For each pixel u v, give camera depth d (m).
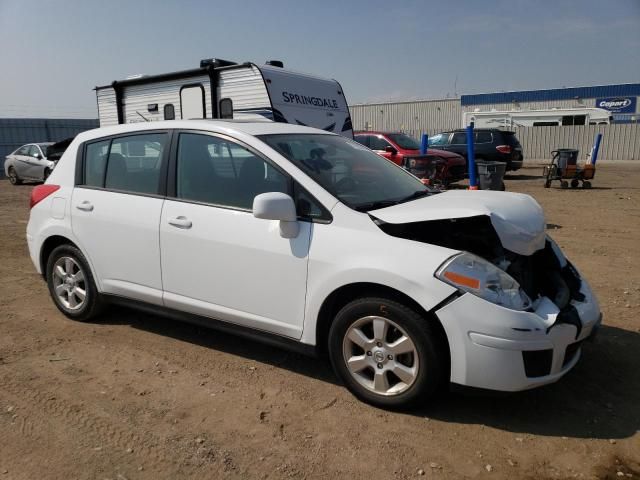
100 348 4.27
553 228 9.24
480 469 2.79
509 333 2.93
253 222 3.64
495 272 3.08
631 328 4.60
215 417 3.26
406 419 3.24
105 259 4.41
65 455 2.89
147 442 3.00
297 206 3.54
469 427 3.16
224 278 3.77
